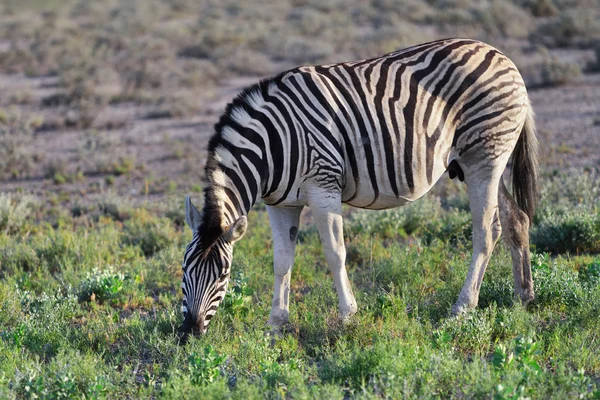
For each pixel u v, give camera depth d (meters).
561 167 29.19
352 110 14.53
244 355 13.97
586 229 19.95
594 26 61.12
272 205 15.23
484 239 15.74
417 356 12.93
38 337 15.52
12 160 34.34
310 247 21.64
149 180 31.88
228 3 99.75
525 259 15.91
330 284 18.05
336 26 73.06
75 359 13.91
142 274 19.94
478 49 15.73
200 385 12.78
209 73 55.16
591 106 40.38
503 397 10.88
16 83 56.16
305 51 59.97
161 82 53.12
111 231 23.62
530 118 16.55
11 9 105.75
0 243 22.77
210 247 13.49
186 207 13.87
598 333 14.23
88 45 67.00
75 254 21.81
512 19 66.69
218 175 14.02
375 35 63.53
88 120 42.91
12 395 12.44
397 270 18.36
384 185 14.95
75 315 17.66
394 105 14.72
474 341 14.09
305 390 11.86
